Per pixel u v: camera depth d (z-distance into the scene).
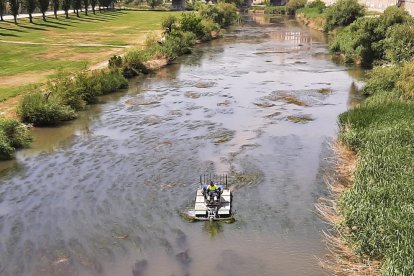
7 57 51.81
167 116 33.06
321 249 16.86
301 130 29.70
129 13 117.50
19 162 25.44
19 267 16.17
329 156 25.28
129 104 36.41
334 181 22.28
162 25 68.31
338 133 27.25
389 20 48.75
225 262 16.22
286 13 125.44
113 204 20.39
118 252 16.89
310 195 21.05
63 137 29.31
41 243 17.56
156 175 23.27
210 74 47.28
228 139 28.16
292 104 35.72
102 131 30.22
